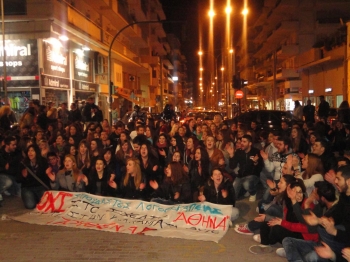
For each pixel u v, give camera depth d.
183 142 12.48
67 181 9.32
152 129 15.56
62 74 24.94
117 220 7.89
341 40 32.78
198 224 7.53
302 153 10.23
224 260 6.07
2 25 18.84
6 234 7.33
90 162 9.68
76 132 12.93
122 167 9.58
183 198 8.36
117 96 37.88
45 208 8.62
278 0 52.09
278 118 20.50
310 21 48.41
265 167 9.02
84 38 24.72
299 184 6.04
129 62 42.94
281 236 6.26
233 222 8.10
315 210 6.06
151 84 66.69
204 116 26.27
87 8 29.45
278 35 54.25
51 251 6.48
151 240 6.94
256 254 6.30
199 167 8.99
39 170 9.29
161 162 11.37
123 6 37.22
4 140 10.34
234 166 9.97
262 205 8.27
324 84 37.78
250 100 78.81
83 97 29.39
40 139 11.44
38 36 20.66
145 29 54.56
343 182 5.19
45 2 20.28
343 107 20.16
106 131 12.09
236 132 14.42
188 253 6.35
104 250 6.50
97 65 33.12
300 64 43.16
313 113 22.20
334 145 14.72
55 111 16.30
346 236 4.96
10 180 9.98
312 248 5.70
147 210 8.09
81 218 8.13
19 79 21.47
